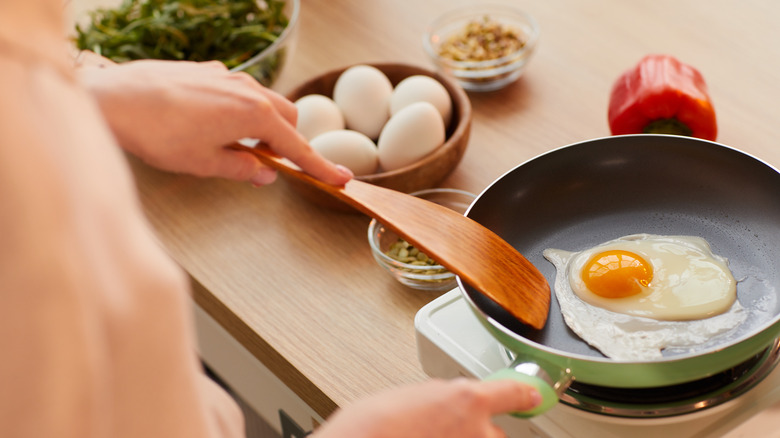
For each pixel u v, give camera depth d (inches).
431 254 35.4
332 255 41.1
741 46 44.6
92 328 20.7
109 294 22.0
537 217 38.0
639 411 34.1
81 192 21.2
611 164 38.0
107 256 22.2
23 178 19.2
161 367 24.5
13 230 19.4
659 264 36.5
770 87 43.0
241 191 43.8
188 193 44.0
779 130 41.6
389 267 39.2
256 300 40.1
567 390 34.7
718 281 35.8
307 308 39.7
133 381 23.9
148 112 35.2
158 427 25.3
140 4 48.2
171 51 46.1
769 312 35.1
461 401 31.0
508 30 46.9
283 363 38.6
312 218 42.4
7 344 20.3
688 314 35.4
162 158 35.9
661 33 45.9
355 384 37.5
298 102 43.4
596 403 34.4
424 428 30.3
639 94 41.2
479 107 45.1
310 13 50.7
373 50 47.9
